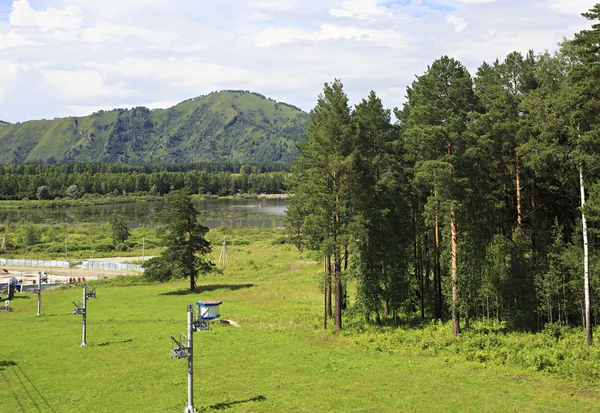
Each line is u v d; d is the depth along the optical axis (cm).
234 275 8794
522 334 4238
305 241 4959
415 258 5241
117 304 6303
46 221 19388
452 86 4406
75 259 11319
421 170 4178
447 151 4266
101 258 11581
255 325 4875
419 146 4453
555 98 4059
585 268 3791
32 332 4747
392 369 3438
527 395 2902
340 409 2772
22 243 13338
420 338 4166
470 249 4394
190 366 2784
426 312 5188
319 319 5059
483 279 4538
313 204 4609
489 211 4488
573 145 4041
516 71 5056
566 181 4512
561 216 4991
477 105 4622
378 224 4666
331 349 4003
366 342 4125
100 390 3142
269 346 4100
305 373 3403
